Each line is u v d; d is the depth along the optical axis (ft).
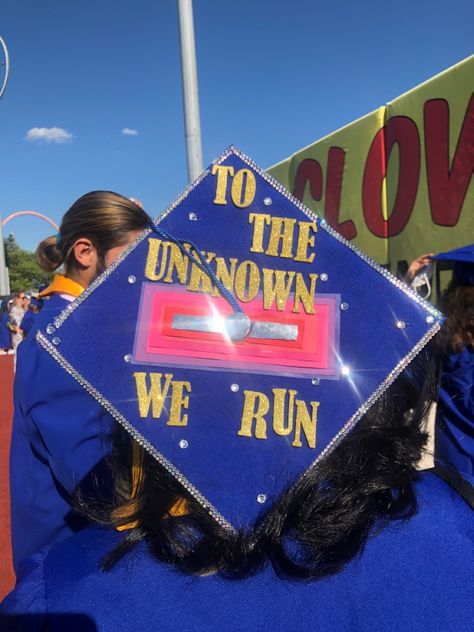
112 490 3.64
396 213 12.69
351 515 2.65
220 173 2.96
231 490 2.74
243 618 2.48
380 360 2.90
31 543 5.24
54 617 2.48
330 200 15.29
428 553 2.68
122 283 2.83
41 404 4.95
